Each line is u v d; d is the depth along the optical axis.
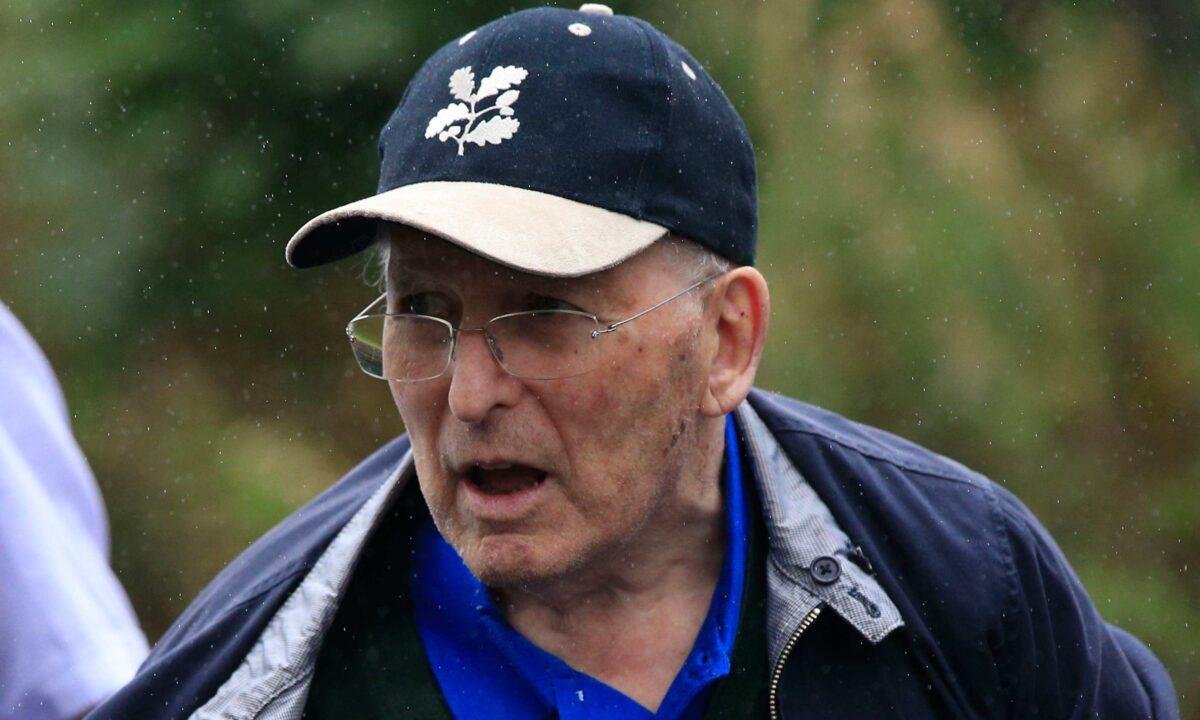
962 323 23.42
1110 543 23.59
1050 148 24.00
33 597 8.72
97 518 9.45
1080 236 23.81
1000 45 23.94
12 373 9.20
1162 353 23.80
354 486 8.75
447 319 7.22
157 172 25.03
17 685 8.67
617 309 7.14
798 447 8.38
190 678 7.86
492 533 7.21
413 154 7.40
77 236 25.42
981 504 8.62
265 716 7.64
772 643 7.77
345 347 26.53
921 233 23.44
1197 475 23.69
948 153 23.61
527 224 6.94
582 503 7.20
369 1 23.59
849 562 7.93
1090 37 23.95
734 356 7.82
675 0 23.73
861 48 23.81
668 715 7.61
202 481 25.48
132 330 25.84
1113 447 23.77
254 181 24.95
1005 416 23.36
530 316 7.02
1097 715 8.58
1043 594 8.44
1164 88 24.00
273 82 24.41
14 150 25.25
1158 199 24.05
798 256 23.28
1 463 8.87
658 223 7.25
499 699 7.74
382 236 7.41
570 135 7.21
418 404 7.23
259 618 7.86
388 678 7.86
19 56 25.12
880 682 7.82
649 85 7.39
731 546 7.89
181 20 24.53
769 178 23.48
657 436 7.34
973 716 8.08
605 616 7.78
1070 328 23.70
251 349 26.30
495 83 7.32
